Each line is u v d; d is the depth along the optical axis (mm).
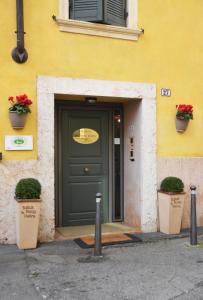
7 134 5996
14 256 5480
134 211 7227
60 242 6242
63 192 7238
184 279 4656
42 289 4359
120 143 7641
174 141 7188
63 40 6355
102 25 6555
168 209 6715
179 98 7234
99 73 6590
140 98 6891
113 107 7551
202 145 7449
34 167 6160
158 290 4328
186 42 7324
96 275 4789
